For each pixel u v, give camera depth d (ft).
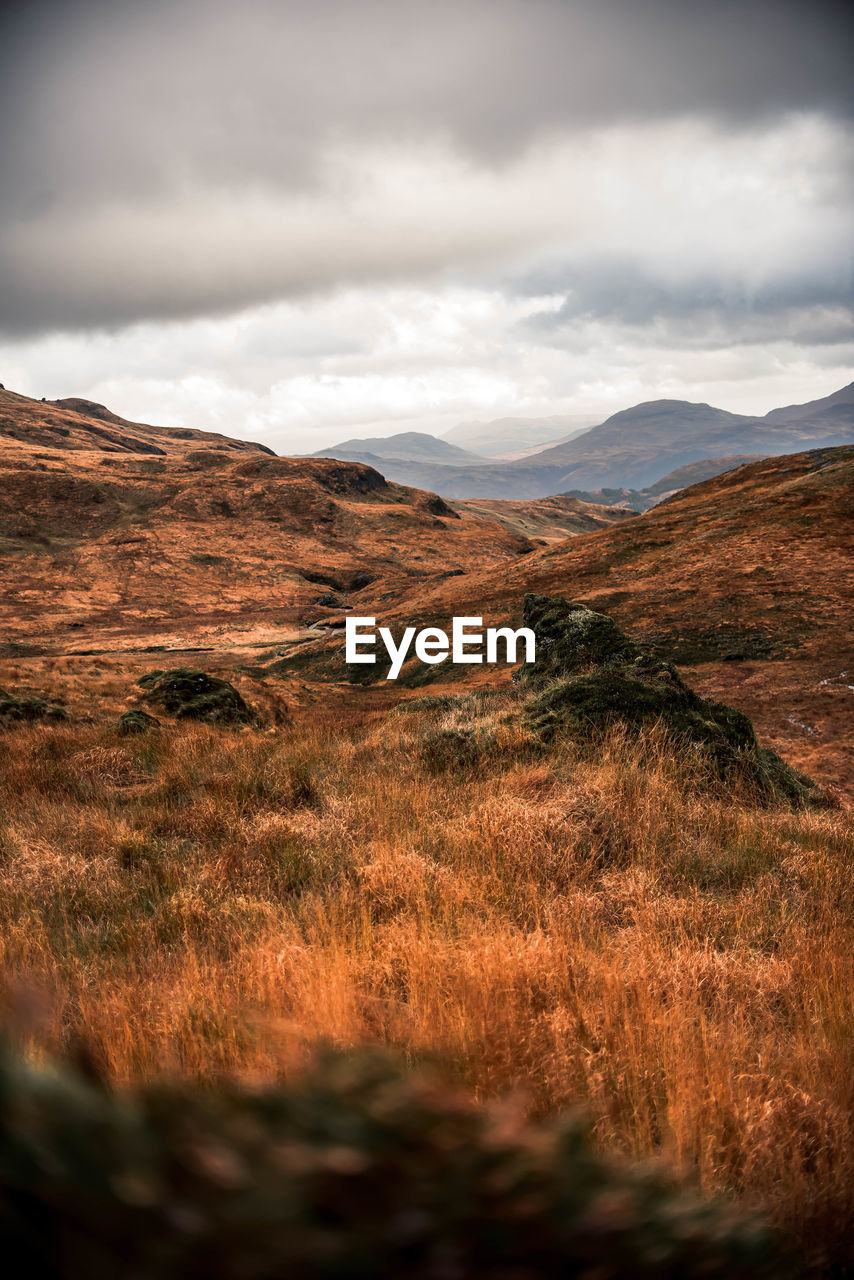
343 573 550.36
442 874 16.43
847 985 11.50
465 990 9.77
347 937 12.87
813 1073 8.98
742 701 112.27
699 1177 6.28
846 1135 7.49
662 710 29.73
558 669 39.63
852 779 76.43
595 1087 7.70
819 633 146.41
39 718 47.78
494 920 13.98
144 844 20.48
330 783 26.20
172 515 601.62
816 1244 6.00
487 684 161.89
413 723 35.32
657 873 17.58
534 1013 9.52
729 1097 7.89
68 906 16.52
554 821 19.40
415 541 631.15
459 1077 7.36
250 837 20.45
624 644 39.63
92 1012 9.65
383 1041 7.82
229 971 11.45
